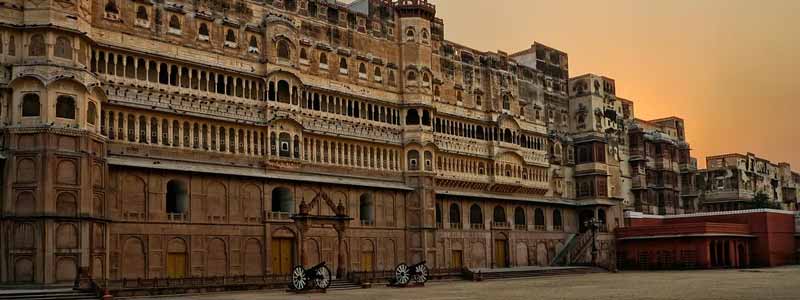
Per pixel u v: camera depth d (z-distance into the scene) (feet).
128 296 170.30
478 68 310.04
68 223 174.40
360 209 256.32
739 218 351.05
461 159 293.02
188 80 214.48
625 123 393.70
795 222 364.38
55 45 179.73
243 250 214.90
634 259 335.47
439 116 285.43
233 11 228.22
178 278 182.80
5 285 170.09
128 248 191.72
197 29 218.38
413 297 163.43
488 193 303.89
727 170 461.78
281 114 231.30
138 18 206.28
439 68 290.35
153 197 197.98
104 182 185.68
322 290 187.32
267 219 219.82
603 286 199.82
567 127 357.41
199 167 208.03
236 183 216.13
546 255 325.42
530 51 348.38
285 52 237.45
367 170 255.09
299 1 245.86
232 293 186.19
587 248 323.57
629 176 392.27
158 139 204.54
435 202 273.13
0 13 178.50
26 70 177.27
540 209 328.70
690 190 440.45
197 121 212.84
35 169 172.96
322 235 234.38
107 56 198.29
